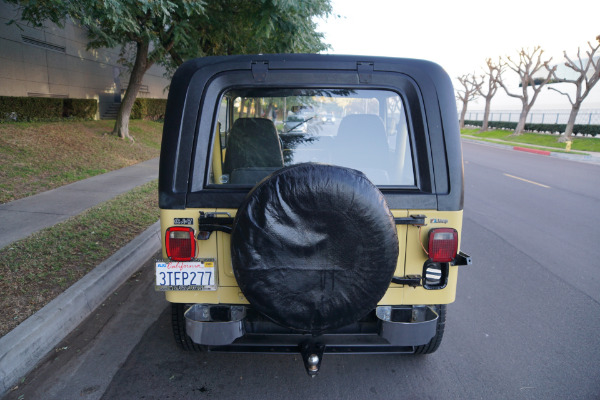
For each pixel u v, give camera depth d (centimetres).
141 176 948
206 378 284
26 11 701
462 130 4484
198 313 241
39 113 1462
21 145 1011
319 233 193
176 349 318
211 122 230
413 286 229
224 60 232
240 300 236
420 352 303
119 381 278
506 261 536
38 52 1672
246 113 257
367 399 267
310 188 187
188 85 228
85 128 1406
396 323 237
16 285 369
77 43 1912
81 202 680
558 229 689
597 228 698
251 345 250
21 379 277
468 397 271
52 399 259
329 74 232
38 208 633
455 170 229
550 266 520
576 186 1122
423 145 230
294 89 238
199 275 229
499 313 393
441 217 229
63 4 544
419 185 231
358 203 189
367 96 243
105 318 363
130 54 2259
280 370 296
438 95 230
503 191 1024
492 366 306
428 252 225
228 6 1017
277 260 196
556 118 3647
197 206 226
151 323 356
